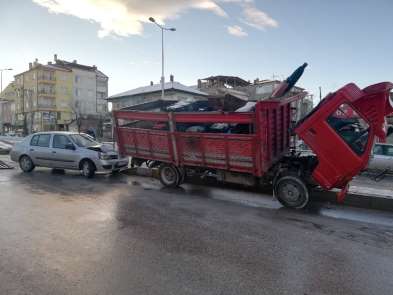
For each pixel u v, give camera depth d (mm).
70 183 10375
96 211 7070
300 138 7715
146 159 10484
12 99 87312
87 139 12664
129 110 10555
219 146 8758
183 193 9250
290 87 9523
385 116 7031
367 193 8516
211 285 3895
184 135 9328
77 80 79000
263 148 8086
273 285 3941
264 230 6051
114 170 11789
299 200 7719
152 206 7645
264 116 8023
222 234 5758
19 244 5059
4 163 14344
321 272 4328
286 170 8195
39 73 73250
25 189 9227
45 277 4008
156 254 4785
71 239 5320
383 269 4457
